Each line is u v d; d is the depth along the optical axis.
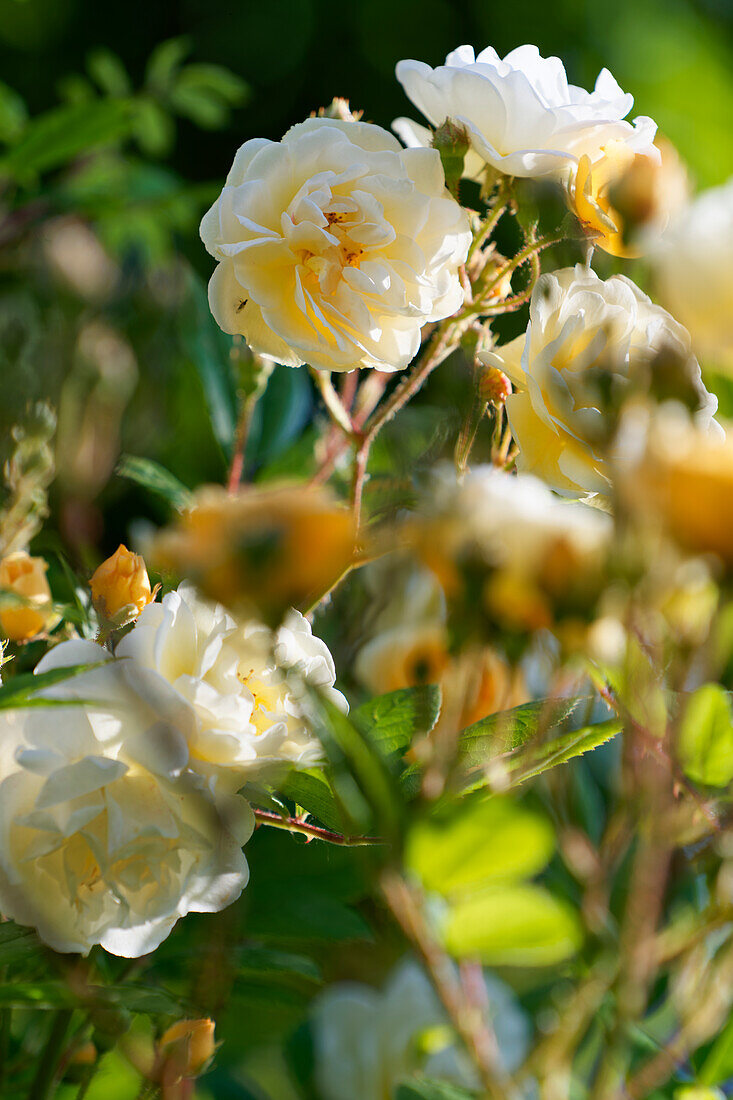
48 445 0.73
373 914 0.70
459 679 0.58
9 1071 0.65
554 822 0.62
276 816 0.62
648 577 0.55
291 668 0.56
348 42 2.05
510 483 0.56
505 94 0.65
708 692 0.58
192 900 0.60
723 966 0.60
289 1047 0.68
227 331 0.65
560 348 0.61
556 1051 0.58
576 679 0.61
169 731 0.59
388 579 0.71
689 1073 0.63
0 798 0.59
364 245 0.65
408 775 0.61
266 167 0.64
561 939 0.56
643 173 0.63
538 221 0.65
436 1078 0.66
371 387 0.73
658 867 0.59
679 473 0.54
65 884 0.59
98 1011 0.61
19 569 0.67
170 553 0.56
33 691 0.57
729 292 0.61
